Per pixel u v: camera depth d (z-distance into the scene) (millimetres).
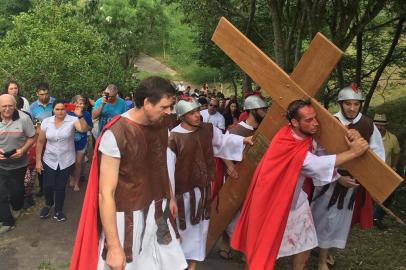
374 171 3422
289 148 3652
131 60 28078
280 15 9234
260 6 13953
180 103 4270
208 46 18250
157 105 2740
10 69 10891
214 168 4449
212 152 4430
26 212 6445
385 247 5512
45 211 6195
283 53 9148
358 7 8883
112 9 25812
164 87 2748
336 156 3506
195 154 4293
